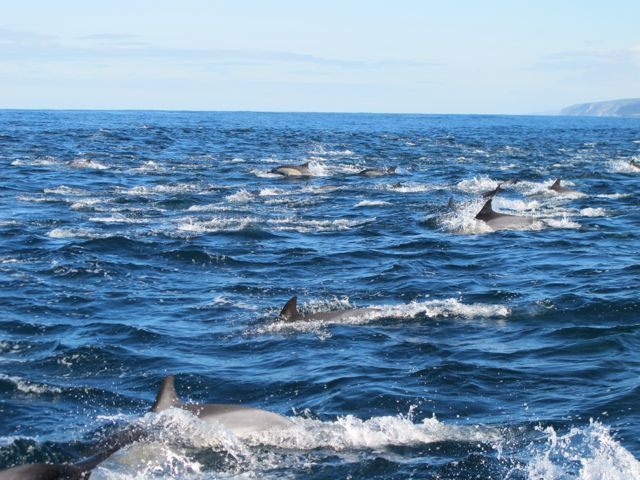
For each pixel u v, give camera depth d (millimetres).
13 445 10438
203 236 25594
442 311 17125
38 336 15312
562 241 25734
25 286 18922
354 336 15492
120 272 20594
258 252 23531
